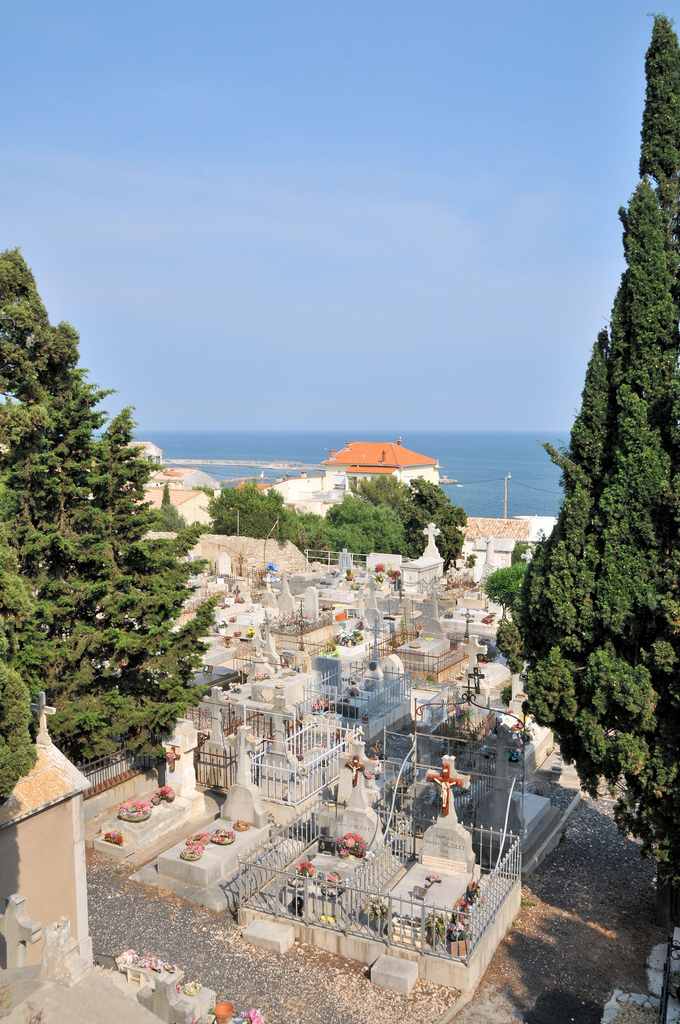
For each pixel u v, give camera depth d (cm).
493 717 2414
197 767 2447
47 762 1622
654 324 1705
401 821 2080
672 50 1752
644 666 1608
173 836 2112
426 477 13462
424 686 3438
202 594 5103
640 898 1889
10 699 1377
